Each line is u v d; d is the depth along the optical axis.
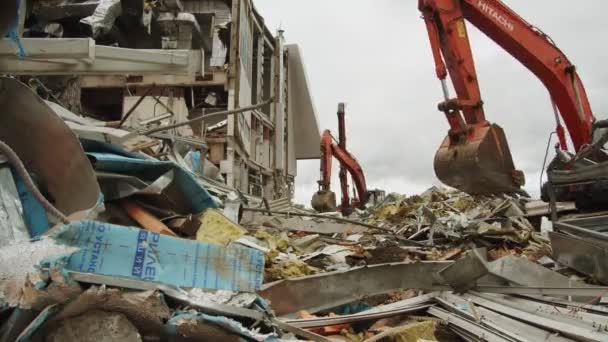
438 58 11.19
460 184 10.59
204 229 5.16
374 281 6.13
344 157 29.11
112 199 4.94
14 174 3.81
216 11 21.86
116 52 4.66
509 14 11.58
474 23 11.81
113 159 4.94
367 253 8.51
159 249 3.46
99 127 5.61
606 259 6.43
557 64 11.67
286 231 11.83
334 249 9.12
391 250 8.51
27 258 2.72
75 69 4.60
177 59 4.82
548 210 12.83
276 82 28.52
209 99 19.45
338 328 4.87
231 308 3.40
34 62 4.54
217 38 21.05
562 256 7.23
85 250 3.14
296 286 5.57
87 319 2.77
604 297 5.09
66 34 14.88
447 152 10.59
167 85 18.47
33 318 2.68
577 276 6.96
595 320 4.32
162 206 5.40
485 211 14.69
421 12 11.53
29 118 4.09
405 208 17.77
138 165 5.13
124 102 18.19
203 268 3.61
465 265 5.96
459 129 10.57
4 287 2.57
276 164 27.88
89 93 19.89
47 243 2.87
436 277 6.39
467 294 5.88
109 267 3.20
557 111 11.94
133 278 3.27
